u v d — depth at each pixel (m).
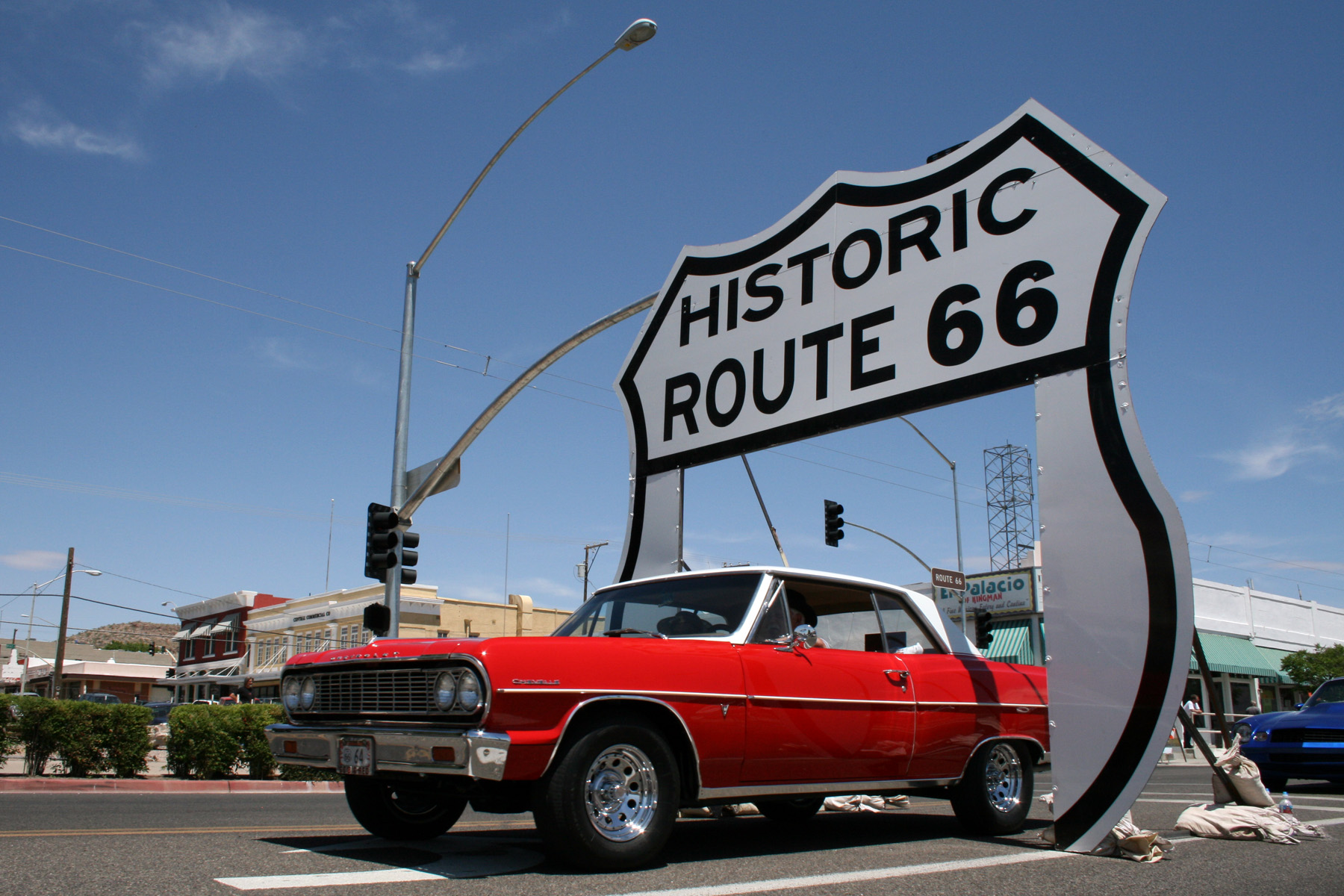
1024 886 4.49
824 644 6.17
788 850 5.61
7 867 4.34
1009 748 6.84
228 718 13.34
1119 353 6.44
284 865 4.57
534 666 4.61
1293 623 40.75
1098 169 6.86
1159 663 5.81
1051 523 6.49
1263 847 6.03
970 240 7.64
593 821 4.60
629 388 10.62
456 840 5.80
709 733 5.17
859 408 8.25
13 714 12.20
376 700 5.02
